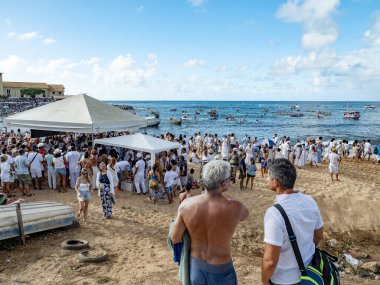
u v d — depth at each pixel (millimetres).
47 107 16781
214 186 2867
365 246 11125
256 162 21094
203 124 68625
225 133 51719
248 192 14406
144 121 18406
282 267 2746
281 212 2713
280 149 20297
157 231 9352
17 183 13250
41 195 12312
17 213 7660
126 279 6328
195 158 19438
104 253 7359
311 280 2703
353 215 12602
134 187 13766
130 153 15984
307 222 2758
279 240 2674
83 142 19703
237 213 2869
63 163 12758
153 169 12453
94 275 6457
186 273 2943
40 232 8492
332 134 50656
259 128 60562
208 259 2861
